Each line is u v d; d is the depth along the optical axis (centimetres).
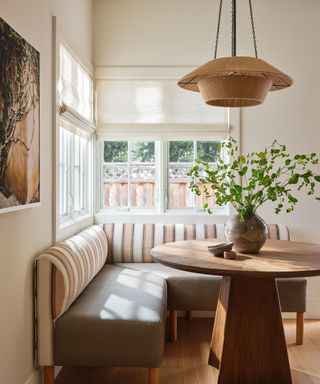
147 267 374
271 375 262
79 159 392
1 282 207
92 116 407
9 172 204
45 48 269
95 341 244
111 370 294
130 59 414
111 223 411
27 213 240
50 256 248
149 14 414
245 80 234
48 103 276
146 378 282
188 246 302
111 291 296
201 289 343
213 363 294
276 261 252
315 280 408
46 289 246
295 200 275
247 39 411
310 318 407
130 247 391
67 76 323
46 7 271
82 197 399
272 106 411
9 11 209
